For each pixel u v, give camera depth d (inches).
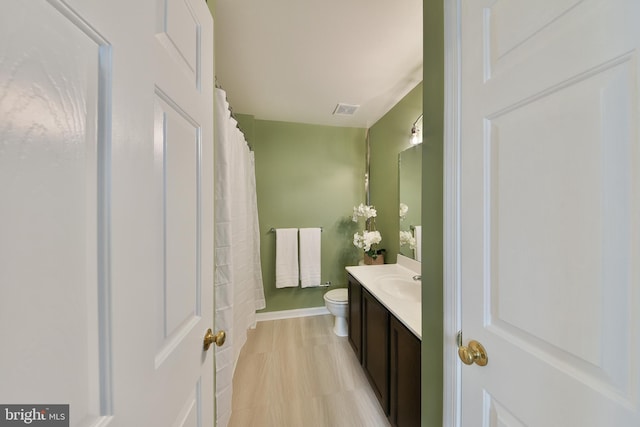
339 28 53.6
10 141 8.9
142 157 16.0
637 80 13.5
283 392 64.5
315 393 64.2
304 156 110.9
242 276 77.4
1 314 8.7
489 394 23.9
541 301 18.8
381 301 56.4
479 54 24.7
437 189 32.5
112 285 13.3
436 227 32.8
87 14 11.8
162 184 19.1
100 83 12.8
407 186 82.7
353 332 81.3
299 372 72.4
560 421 17.4
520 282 20.6
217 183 51.2
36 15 9.7
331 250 114.5
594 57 15.4
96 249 12.5
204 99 27.9
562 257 17.3
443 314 31.0
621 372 14.4
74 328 11.3
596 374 15.5
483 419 24.5
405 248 84.1
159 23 18.6
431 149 33.6
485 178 24.1
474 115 25.5
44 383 10.0
